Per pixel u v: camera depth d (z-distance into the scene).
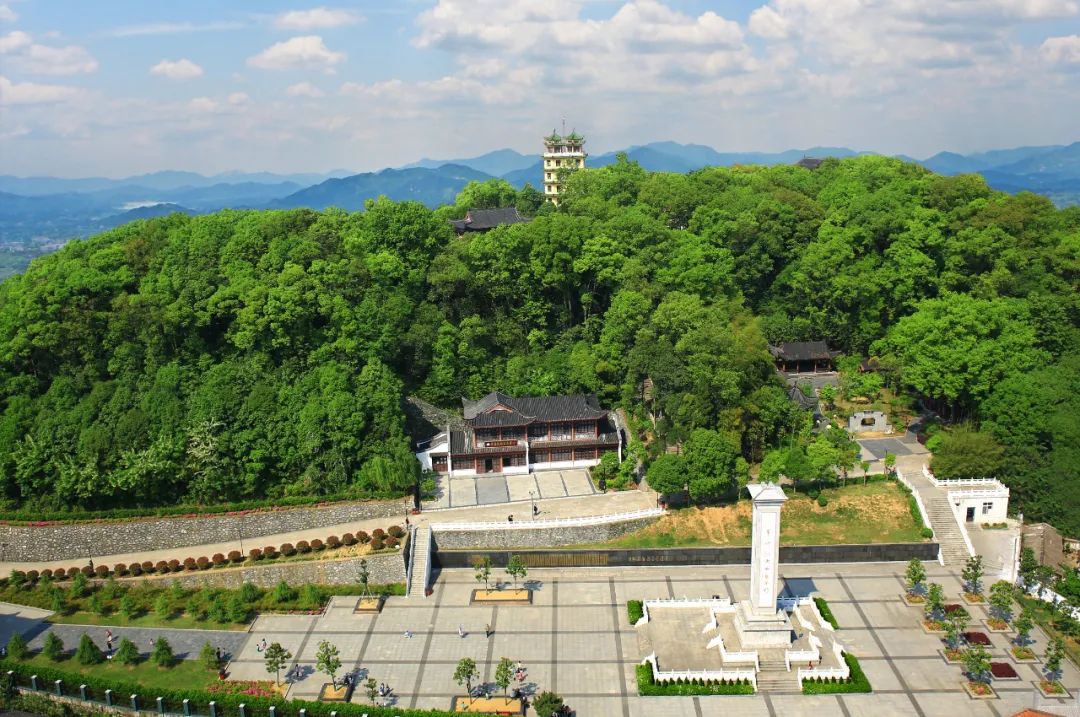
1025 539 107.25
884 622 91.19
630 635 90.06
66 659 86.88
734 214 157.75
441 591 100.12
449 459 122.62
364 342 125.31
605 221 158.25
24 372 121.12
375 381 119.56
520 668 83.88
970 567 95.69
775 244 154.00
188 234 138.25
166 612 94.75
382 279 136.88
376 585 100.88
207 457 110.50
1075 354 123.62
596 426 124.75
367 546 103.81
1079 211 152.00
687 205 169.62
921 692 79.69
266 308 120.00
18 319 119.06
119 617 95.31
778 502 83.81
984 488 110.88
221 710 78.12
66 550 107.88
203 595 97.38
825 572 101.88
